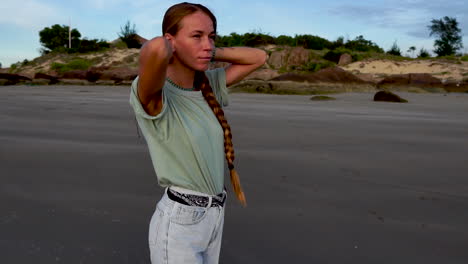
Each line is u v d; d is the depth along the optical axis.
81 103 11.13
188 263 1.54
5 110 9.05
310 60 40.81
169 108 1.48
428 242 2.79
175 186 1.55
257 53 1.89
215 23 1.56
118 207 3.26
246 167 4.44
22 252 2.50
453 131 7.04
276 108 10.74
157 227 1.56
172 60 1.55
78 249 2.56
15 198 3.40
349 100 14.65
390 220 3.12
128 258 2.48
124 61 41.62
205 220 1.57
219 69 1.90
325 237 2.82
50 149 5.05
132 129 6.59
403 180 4.07
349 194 3.65
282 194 3.63
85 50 46.69
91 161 4.54
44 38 59.28
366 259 2.55
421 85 23.72
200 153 1.53
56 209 3.19
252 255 2.57
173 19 1.48
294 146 5.52
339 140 5.99
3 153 4.81
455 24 54.44
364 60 38.03
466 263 2.53
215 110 1.61
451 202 3.51
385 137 6.32
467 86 23.09
